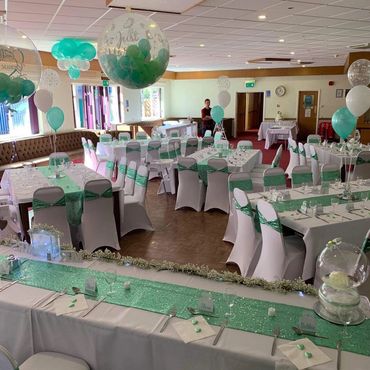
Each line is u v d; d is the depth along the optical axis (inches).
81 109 489.4
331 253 97.7
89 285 91.0
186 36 283.3
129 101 550.6
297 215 146.0
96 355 81.3
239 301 87.0
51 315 83.6
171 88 679.1
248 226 152.8
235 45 335.6
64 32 258.2
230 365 70.9
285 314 81.6
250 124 732.0
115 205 191.6
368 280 112.6
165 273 101.0
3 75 119.3
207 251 183.8
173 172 287.7
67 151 440.1
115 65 112.1
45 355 84.3
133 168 225.1
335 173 215.6
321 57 450.6
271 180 198.5
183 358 74.3
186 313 82.5
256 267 146.5
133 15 113.1
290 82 615.2
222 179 238.1
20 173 228.1
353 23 239.6
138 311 83.6
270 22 233.1
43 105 248.7
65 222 171.5
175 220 230.8
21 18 212.2
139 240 198.1
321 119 608.7
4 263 101.9
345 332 75.0
